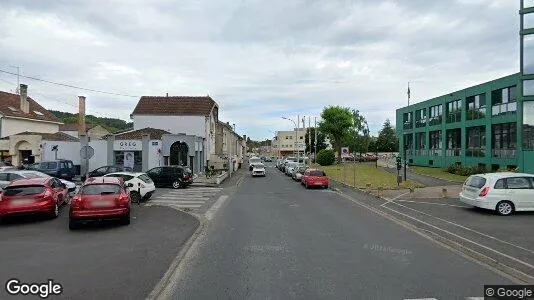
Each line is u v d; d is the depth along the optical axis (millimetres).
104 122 89562
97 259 9695
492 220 15852
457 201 22359
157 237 12492
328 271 8602
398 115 64438
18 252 10438
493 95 37938
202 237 12508
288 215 17406
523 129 28703
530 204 17281
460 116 44375
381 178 40062
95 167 37906
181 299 6914
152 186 23016
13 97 46594
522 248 10906
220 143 65125
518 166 29156
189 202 22438
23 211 14852
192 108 51938
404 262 9406
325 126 77688
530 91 28547
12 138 38031
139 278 8109
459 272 8578
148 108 51844
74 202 13805
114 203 14086
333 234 12961
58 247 11039
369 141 96688
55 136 39344
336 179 40500
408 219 16219
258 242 11680
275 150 148875
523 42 28797
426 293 7191
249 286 7590
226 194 27172
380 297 6969
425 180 35938
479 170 37406
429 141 52969
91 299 6906
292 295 7082
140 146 37531
